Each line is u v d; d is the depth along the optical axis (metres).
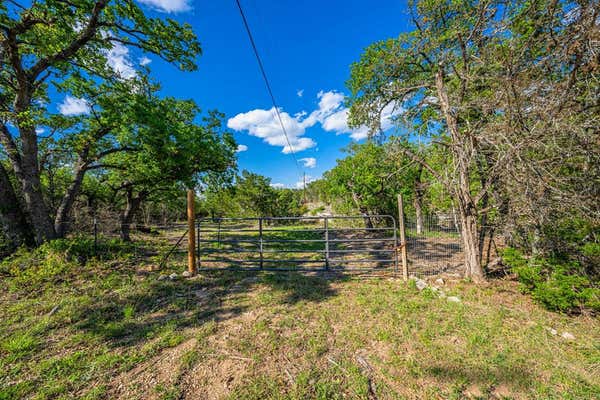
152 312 3.41
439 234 6.89
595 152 3.08
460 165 4.35
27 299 3.70
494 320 3.07
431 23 4.75
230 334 2.85
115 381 2.10
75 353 2.46
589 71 3.12
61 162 9.70
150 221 18.81
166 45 7.03
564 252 3.57
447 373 2.16
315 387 2.02
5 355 2.39
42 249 5.34
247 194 21.64
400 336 2.75
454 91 4.72
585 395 1.92
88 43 6.50
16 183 7.86
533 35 3.44
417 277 4.83
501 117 3.99
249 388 2.01
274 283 4.60
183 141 7.39
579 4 2.96
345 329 2.93
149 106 7.15
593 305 2.93
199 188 10.56
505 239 4.77
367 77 6.15
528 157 3.34
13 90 6.16
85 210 8.98
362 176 10.16
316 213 26.28
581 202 3.17
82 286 4.25
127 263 5.69
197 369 2.25
